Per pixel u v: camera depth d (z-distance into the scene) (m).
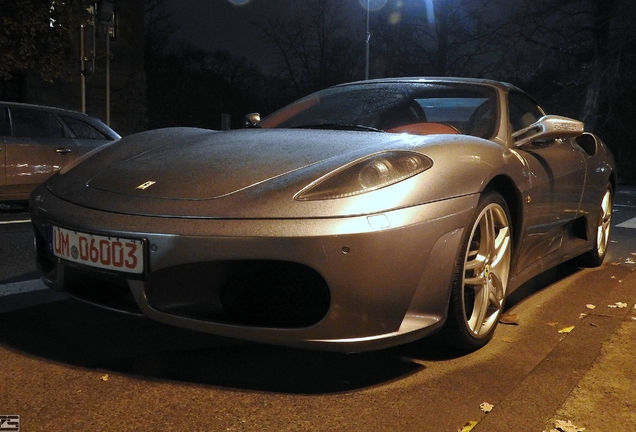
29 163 7.07
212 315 2.28
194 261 2.18
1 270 4.07
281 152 2.64
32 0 10.52
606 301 3.64
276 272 2.27
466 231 2.46
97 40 20.94
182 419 2.04
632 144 26.14
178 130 3.31
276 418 2.06
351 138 2.79
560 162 3.59
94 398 2.17
